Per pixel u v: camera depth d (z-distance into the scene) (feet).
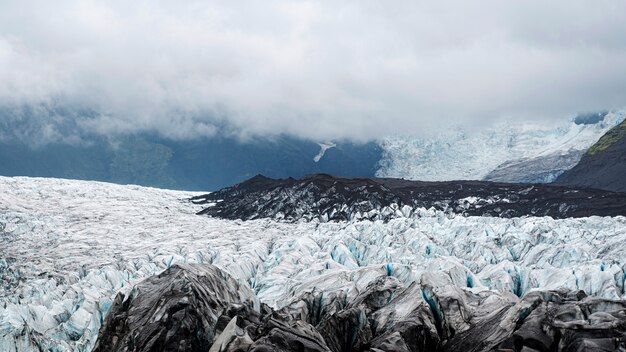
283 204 547.90
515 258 330.95
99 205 558.15
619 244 321.11
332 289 180.14
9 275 299.99
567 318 100.22
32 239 393.91
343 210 520.42
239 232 446.60
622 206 498.69
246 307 107.24
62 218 474.08
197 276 115.24
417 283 146.00
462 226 389.60
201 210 601.62
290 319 113.80
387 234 390.63
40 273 303.07
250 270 311.68
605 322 95.04
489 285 258.98
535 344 95.45
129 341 100.17
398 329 118.62
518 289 262.47
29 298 256.52
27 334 196.34
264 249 362.53
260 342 88.48
